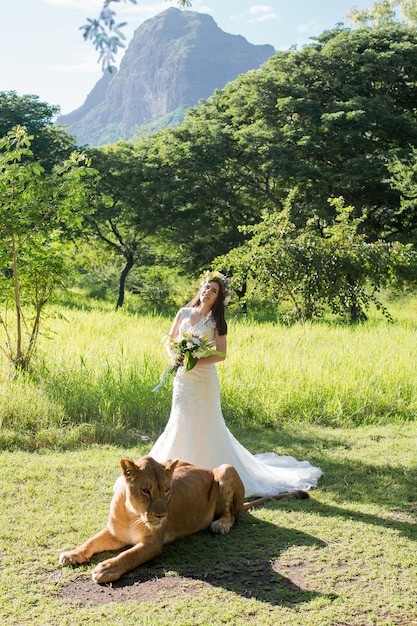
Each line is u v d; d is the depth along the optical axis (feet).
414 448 25.54
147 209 107.34
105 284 128.36
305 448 25.39
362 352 38.50
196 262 111.96
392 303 102.58
